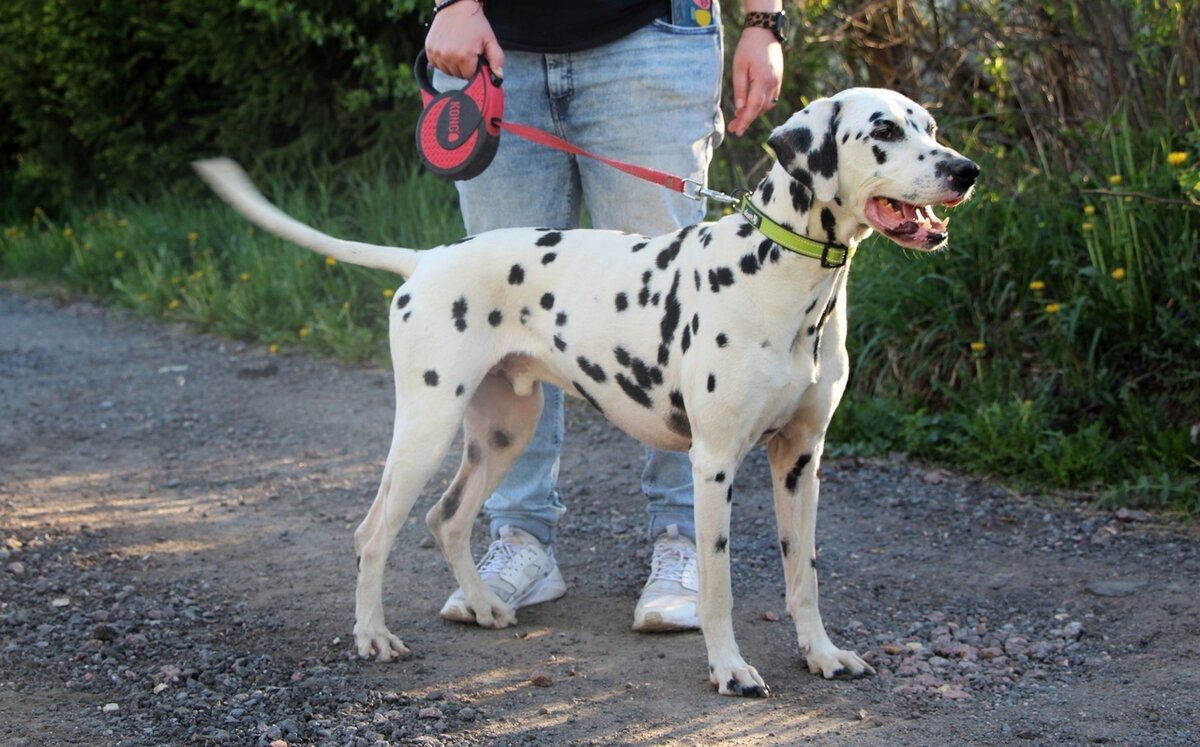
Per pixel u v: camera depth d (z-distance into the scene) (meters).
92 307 10.90
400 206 9.47
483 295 3.71
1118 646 3.65
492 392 3.90
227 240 10.84
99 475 5.88
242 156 11.77
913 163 3.05
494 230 3.86
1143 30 6.35
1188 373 5.23
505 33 3.87
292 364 8.26
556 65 3.88
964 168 2.99
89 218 12.84
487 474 3.95
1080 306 5.49
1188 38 6.09
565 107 3.94
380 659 3.68
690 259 3.44
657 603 3.85
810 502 3.53
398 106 10.56
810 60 7.77
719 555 3.38
